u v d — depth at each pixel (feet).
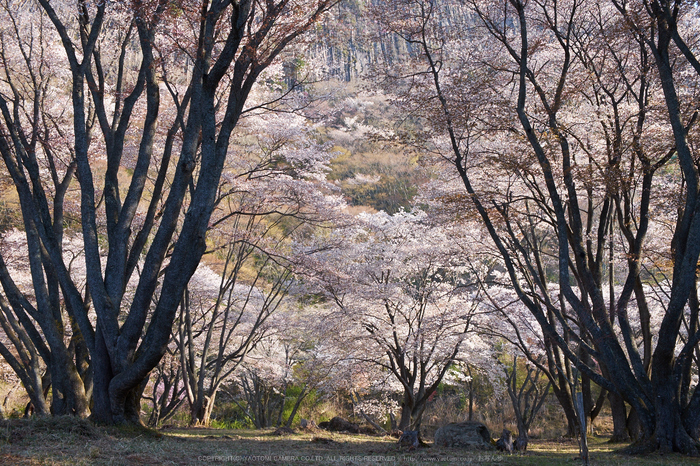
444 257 56.49
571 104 46.34
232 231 57.77
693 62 30.99
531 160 37.76
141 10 28.68
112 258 30.14
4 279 31.09
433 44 41.70
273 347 80.28
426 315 60.64
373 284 57.36
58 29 31.04
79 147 30.37
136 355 28.91
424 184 55.83
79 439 22.20
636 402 32.32
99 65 33.78
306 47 36.06
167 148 33.58
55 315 33.68
